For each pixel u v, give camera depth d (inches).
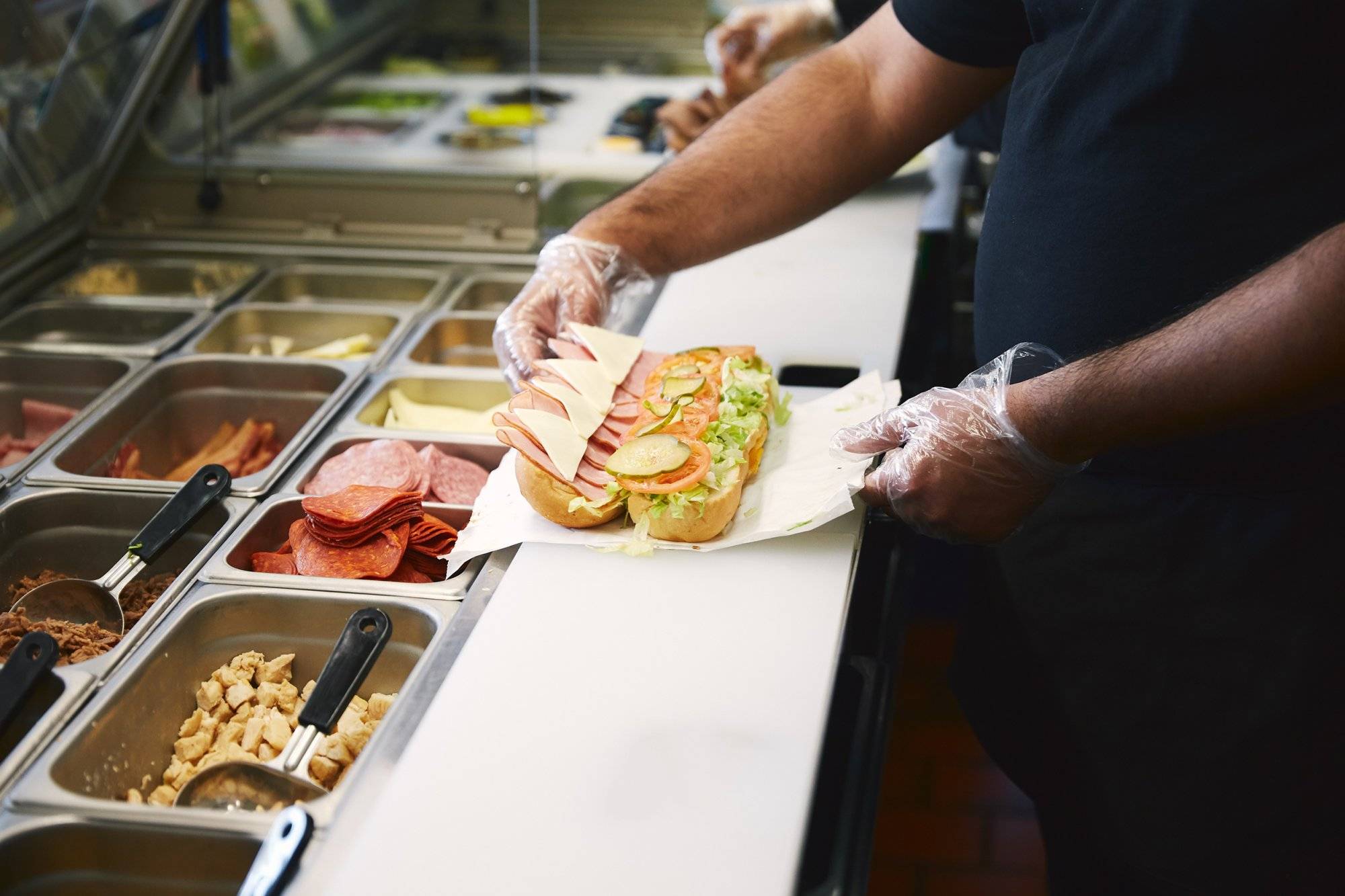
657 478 44.8
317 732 37.9
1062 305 48.3
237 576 44.9
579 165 87.8
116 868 34.3
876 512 51.6
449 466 54.5
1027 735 55.6
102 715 38.3
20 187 72.1
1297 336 35.7
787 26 88.6
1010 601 54.4
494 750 35.8
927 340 88.4
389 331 70.5
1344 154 41.8
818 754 35.8
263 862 31.7
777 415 54.0
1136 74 43.9
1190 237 44.4
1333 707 46.7
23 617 44.9
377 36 112.5
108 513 52.2
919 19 55.7
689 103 89.7
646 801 33.9
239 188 78.5
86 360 64.5
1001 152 52.2
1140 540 49.4
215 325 68.7
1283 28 40.2
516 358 54.4
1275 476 46.3
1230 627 48.0
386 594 44.1
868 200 88.0
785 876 31.5
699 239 59.9
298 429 64.9
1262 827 48.7
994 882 80.4
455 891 31.1
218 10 76.4
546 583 43.7
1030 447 43.1
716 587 43.4
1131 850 51.4
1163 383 39.1
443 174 77.1
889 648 57.8
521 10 120.8
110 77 74.5
